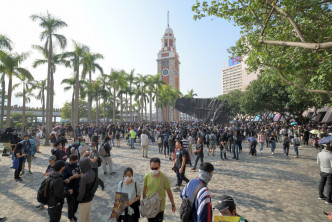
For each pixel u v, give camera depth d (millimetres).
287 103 26688
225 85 171000
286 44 4629
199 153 9562
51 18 20141
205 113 36781
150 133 20922
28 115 57062
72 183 4598
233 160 11992
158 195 3455
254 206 5543
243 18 7410
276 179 8102
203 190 2447
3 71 19922
